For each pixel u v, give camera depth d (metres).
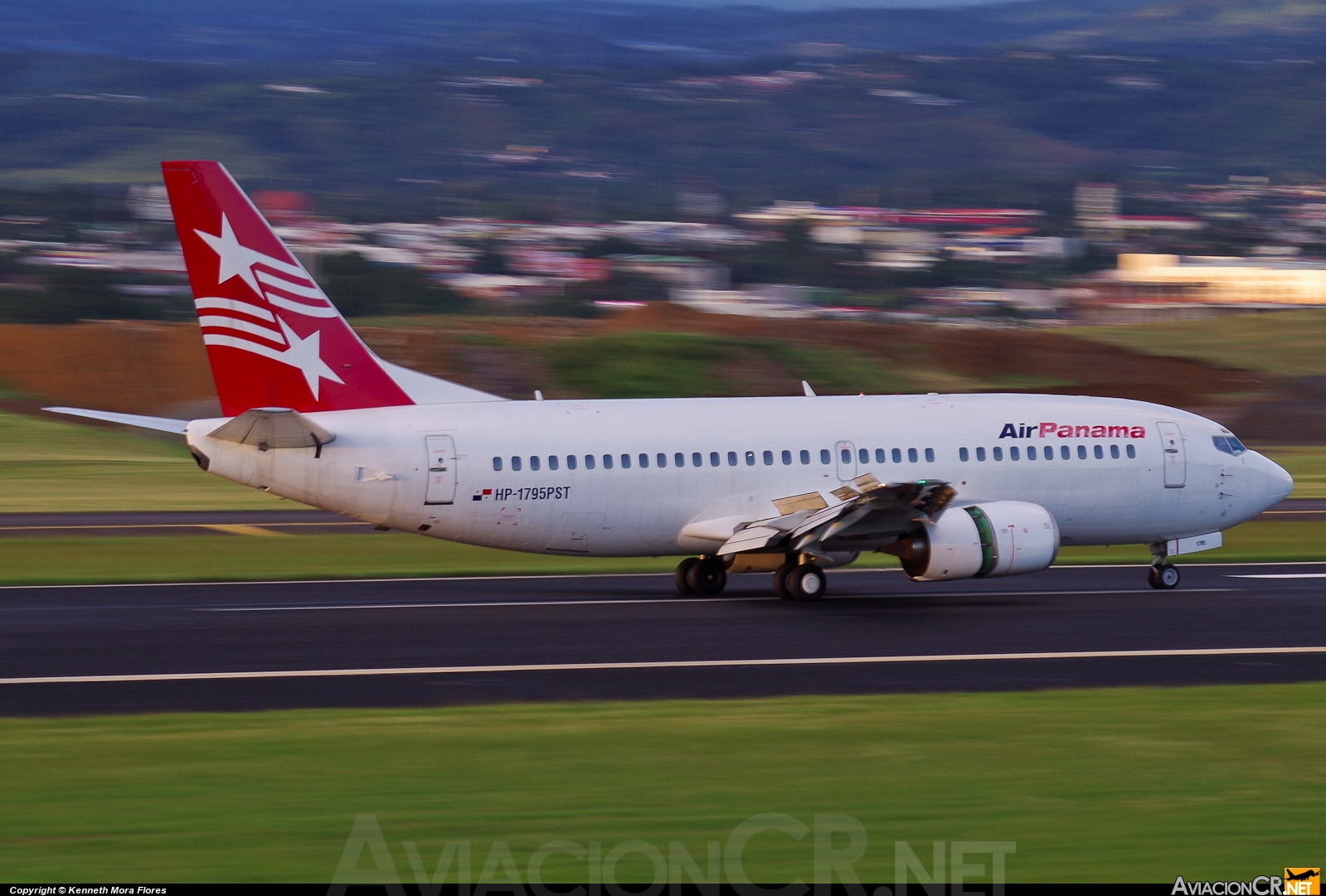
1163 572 119.06
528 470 109.12
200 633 94.12
